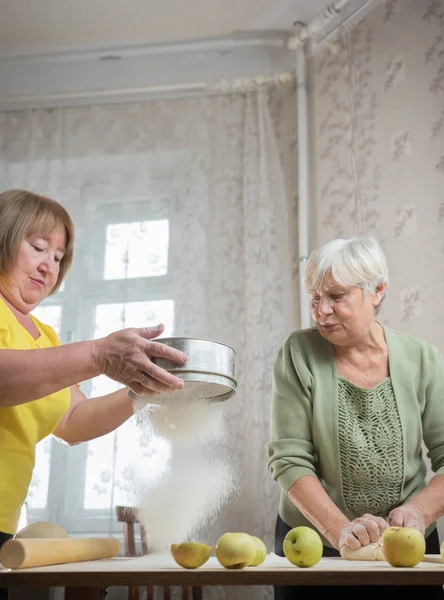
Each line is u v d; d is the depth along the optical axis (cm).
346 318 160
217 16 322
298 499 149
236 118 327
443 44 270
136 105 340
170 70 343
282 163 315
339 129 298
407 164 272
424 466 166
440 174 261
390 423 159
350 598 138
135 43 343
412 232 264
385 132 282
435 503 146
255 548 104
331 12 299
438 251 255
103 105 343
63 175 336
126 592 269
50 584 95
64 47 348
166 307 308
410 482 160
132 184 329
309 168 305
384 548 105
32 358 116
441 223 257
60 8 321
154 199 324
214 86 327
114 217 325
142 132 335
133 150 333
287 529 162
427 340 252
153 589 246
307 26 308
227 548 102
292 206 308
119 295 312
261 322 292
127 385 117
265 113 320
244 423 283
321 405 161
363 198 283
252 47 333
